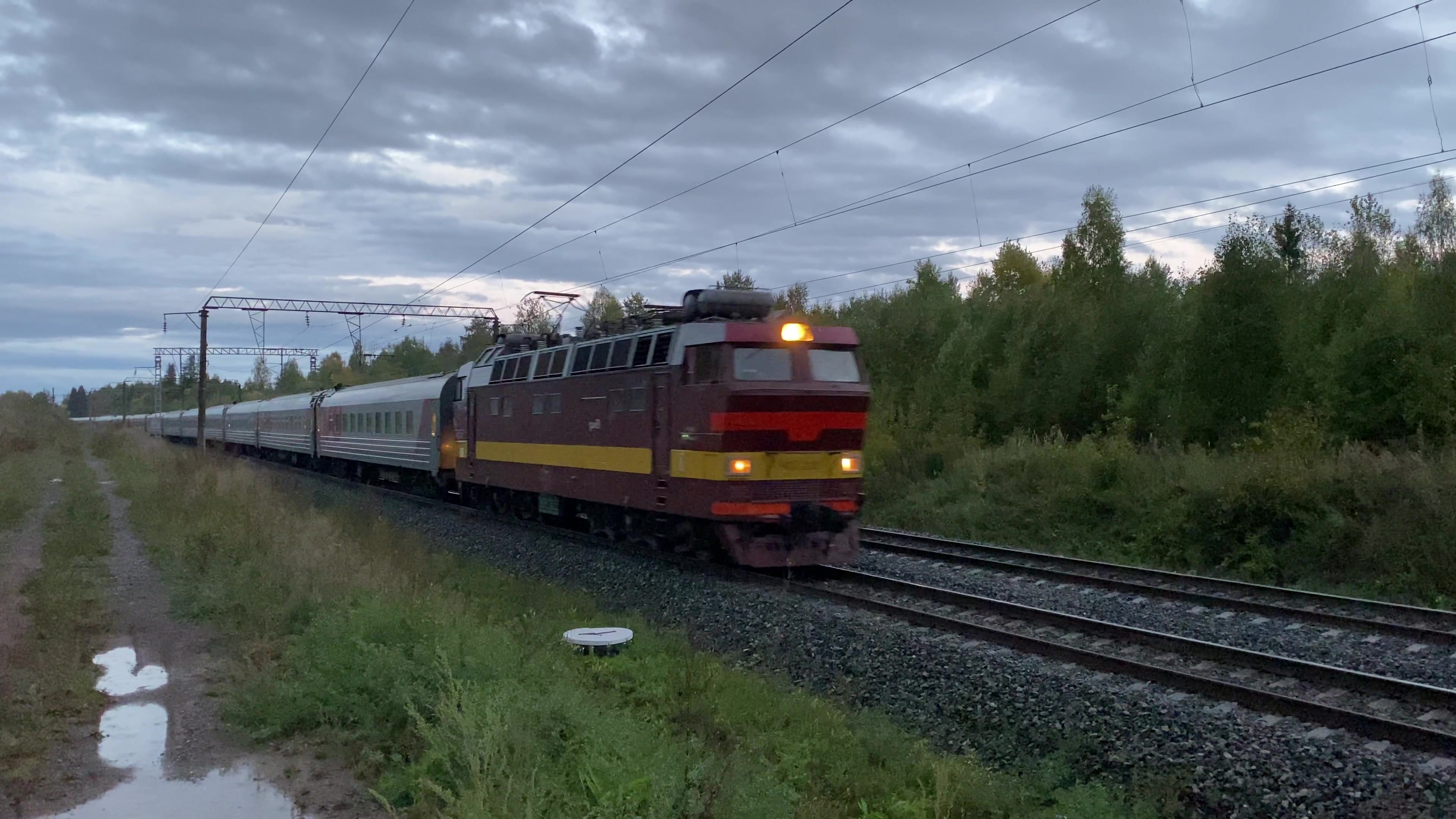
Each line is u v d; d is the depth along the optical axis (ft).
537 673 27.37
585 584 48.67
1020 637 33.42
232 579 40.81
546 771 20.67
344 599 35.47
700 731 25.71
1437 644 35.19
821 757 24.58
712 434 46.16
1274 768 22.52
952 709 28.25
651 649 34.42
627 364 53.88
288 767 23.02
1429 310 64.13
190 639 34.83
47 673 28.78
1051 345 95.86
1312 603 43.42
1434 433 60.90
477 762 19.15
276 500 71.97
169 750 24.04
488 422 75.46
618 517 58.90
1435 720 26.45
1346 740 24.43
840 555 48.34
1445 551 46.50
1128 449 69.31
